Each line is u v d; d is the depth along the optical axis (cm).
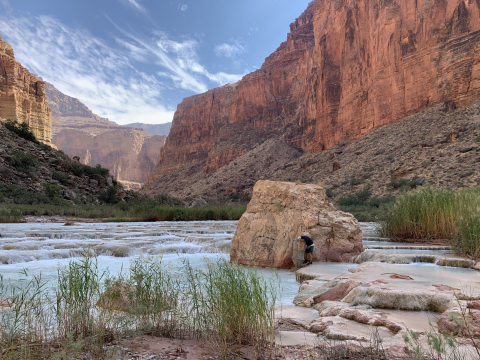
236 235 904
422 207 1141
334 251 854
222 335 316
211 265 392
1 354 266
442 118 5647
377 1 7512
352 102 8212
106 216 3127
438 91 6150
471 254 728
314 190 945
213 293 359
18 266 819
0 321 338
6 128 5000
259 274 761
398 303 412
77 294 356
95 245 1077
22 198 3222
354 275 572
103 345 308
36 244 1043
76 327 334
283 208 889
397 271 614
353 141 7925
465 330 309
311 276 650
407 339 269
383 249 964
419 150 5272
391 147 6006
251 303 337
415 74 6581
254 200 932
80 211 3077
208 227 1895
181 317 371
